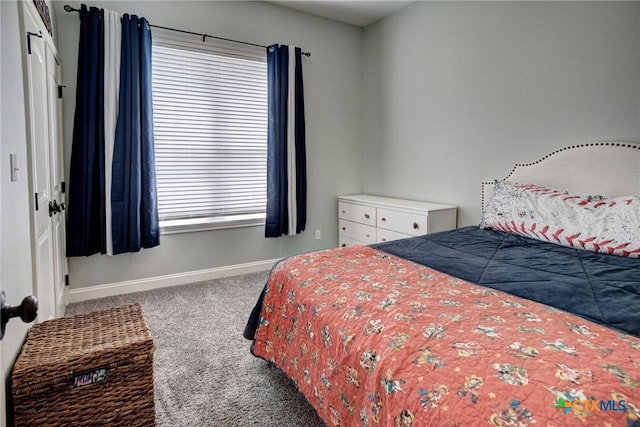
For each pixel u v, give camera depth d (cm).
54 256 232
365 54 420
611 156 219
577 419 71
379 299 133
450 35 322
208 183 344
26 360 111
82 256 288
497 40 285
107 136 281
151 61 299
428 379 90
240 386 185
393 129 389
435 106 341
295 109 370
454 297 132
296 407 170
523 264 172
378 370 102
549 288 138
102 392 119
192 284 337
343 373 120
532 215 226
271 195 361
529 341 97
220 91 342
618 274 153
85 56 272
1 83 107
